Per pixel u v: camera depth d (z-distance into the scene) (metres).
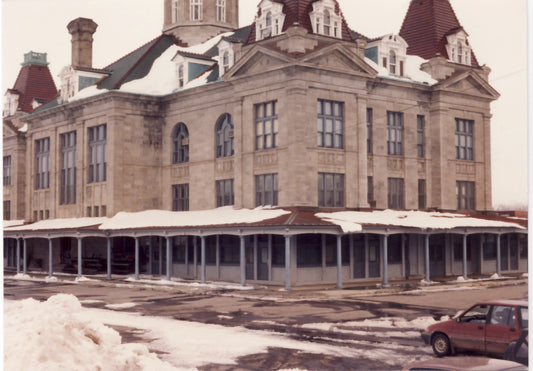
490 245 51.47
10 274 56.28
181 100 51.69
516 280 45.69
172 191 52.69
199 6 60.50
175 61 53.44
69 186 57.25
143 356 17.16
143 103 52.56
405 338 23.08
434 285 42.09
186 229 43.25
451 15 56.75
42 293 39.66
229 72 45.97
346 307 31.22
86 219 53.06
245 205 45.22
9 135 68.12
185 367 18.91
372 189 47.09
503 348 18.45
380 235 44.59
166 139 53.16
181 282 44.34
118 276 50.50
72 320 16.78
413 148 49.72
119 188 51.16
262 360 19.72
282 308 31.00
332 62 43.78
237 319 27.66
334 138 44.09
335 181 44.00
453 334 19.61
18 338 15.36
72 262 58.19
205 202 49.47
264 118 44.44
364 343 22.19
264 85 44.03
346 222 39.25
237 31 57.41
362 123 45.34
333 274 41.81
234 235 44.34
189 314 29.34
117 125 51.31
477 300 33.88
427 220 43.97
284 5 45.12
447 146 50.62
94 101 53.12
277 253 41.09
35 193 61.44
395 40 49.88
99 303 33.94
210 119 49.25
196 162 50.34
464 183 52.16
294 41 42.19
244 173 45.38
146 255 51.69
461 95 51.69
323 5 44.62
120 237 53.69
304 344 22.05
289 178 42.03
